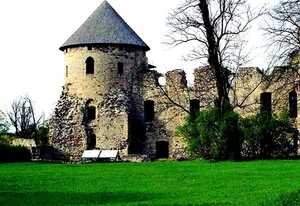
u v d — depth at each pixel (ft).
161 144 187.21
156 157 186.29
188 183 85.71
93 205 64.95
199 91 169.27
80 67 186.09
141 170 113.50
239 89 179.11
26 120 294.87
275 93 164.45
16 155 165.17
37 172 112.88
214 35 143.64
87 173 108.27
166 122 185.57
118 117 182.60
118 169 118.42
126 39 187.11
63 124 185.26
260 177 89.97
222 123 136.98
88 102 185.06
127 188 80.94
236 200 65.26
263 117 144.66
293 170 100.78
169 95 185.57
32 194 75.72
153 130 186.91
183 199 67.77
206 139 138.62
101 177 98.58
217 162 131.64
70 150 184.14
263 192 70.74
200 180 89.30
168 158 179.63
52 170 118.73
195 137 141.69
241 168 109.09
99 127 183.52
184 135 144.36
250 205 60.90
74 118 184.65
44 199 70.79
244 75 178.40
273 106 168.55
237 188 76.95
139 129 188.03
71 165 138.72
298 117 172.24
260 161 129.39
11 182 92.12
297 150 156.15
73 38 187.93
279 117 158.81
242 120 144.77
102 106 183.73
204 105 172.96
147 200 67.87
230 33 144.87
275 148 144.15
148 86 188.14
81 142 183.52
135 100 188.75
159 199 68.49
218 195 70.64
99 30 187.21
